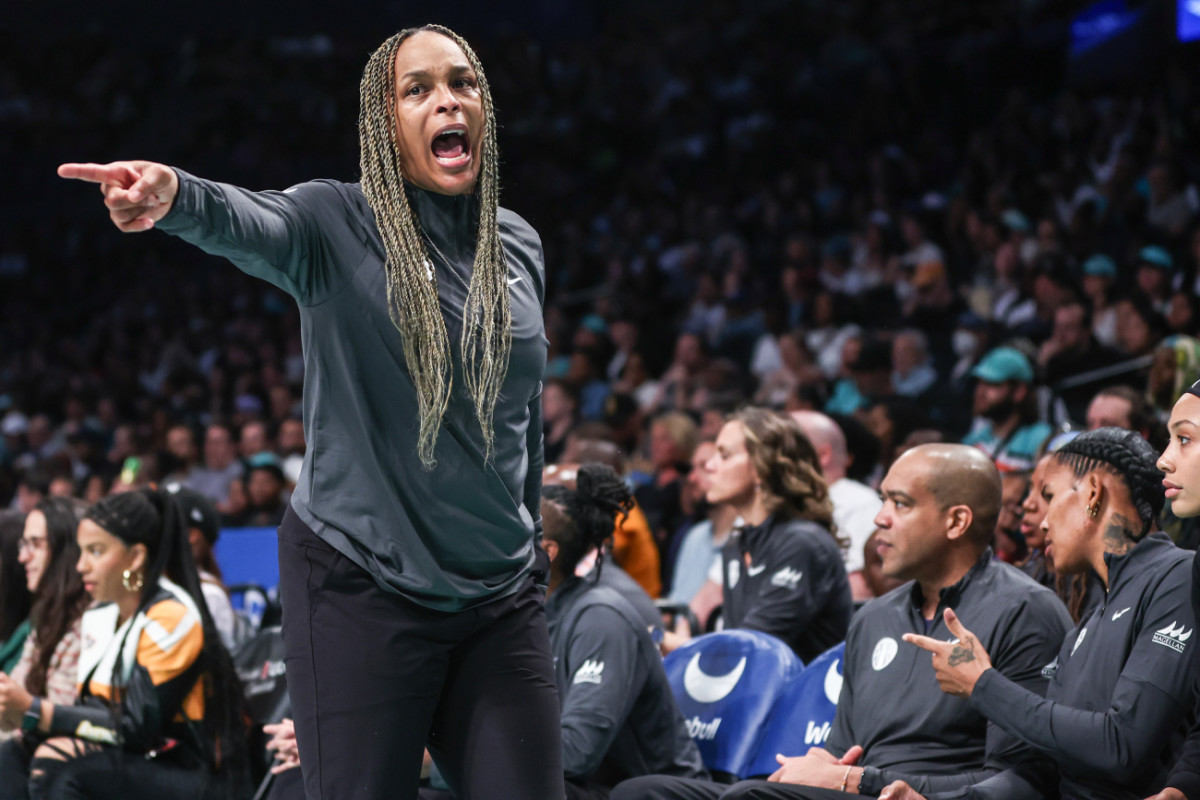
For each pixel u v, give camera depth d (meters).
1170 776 4.36
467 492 3.58
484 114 3.70
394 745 3.54
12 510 8.15
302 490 3.65
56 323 30.72
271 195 3.40
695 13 36.88
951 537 5.24
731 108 30.34
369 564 3.53
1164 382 8.05
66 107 38.78
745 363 18.72
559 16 41.25
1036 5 27.72
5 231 35.59
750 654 6.23
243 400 20.44
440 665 3.63
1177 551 4.55
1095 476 4.75
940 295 17.20
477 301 3.58
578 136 31.61
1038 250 17.31
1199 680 4.27
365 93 3.63
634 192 27.91
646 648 5.78
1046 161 21.67
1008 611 5.07
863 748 5.29
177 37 41.47
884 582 7.47
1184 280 14.71
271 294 28.45
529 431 3.94
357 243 3.50
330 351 3.53
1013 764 4.81
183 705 6.59
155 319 28.80
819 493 7.22
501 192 4.09
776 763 5.92
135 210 3.01
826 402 13.68
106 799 6.36
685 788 5.27
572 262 24.95
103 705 6.65
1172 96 21.06
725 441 7.32
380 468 3.54
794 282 19.30
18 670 7.65
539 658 3.75
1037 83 25.86
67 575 7.33
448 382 3.50
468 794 3.65
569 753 5.43
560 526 5.96
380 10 41.41
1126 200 17.81
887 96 26.17
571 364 17.78
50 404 23.44
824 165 24.59
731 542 7.38
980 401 9.98
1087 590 5.37
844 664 5.54
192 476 16.30
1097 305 14.77
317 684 3.54
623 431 13.66
